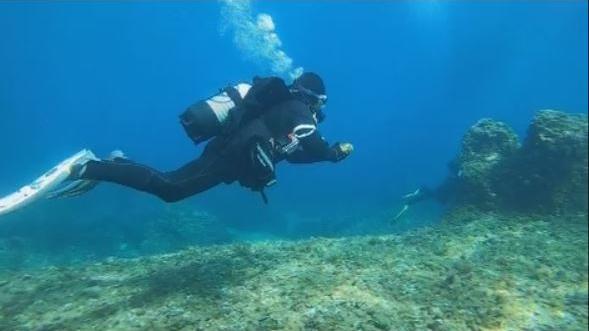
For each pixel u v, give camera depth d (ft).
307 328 12.07
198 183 11.80
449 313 13.43
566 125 26.12
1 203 10.64
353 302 13.62
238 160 11.49
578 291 15.75
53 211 52.75
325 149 12.10
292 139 11.49
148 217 50.88
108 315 13.42
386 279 15.64
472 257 18.81
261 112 11.74
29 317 13.99
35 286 16.94
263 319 12.51
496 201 26.99
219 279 15.67
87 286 16.49
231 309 13.16
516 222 24.62
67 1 179.01
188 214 46.91
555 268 17.84
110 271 18.39
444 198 32.45
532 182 26.13
